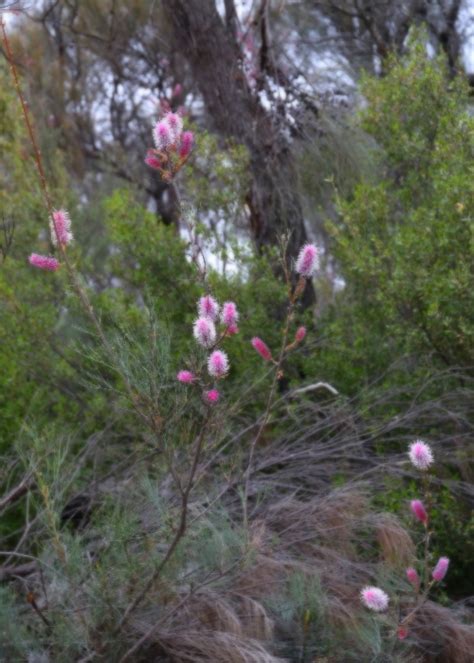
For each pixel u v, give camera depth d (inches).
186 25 248.8
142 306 220.7
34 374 204.8
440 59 219.3
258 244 242.1
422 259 181.9
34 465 143.3
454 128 195.2
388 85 215.2
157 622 122.7
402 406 193.3
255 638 127.6
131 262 220.4
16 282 223.9
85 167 383.2
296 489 162.6
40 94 352.8
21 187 267.1
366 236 198.2
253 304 206.5
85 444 182.9
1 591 125.2
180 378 111.8
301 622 130.6
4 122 276.7
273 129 247.1
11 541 170.1
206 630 125.6
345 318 211.5
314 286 252.7
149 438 149.0
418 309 184.2
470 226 171.9
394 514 155.9
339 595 137.9
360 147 240.4
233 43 252.2
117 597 124.4
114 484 162.2
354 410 185.6
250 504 155.3
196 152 221.0
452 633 138.3
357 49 311.4
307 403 179.3
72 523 162.1
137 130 396.2
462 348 184.9
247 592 133.6
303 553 147.1
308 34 301.6
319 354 209.0
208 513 135.8
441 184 182.5
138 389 116.6
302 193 247.0
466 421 178.1
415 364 195.3
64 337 205.6
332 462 177.3
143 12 340.8
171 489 145.9
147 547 126.1
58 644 121.3
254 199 241.4
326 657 129.0
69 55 378.6
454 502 167.6
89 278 243.4
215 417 124.0
